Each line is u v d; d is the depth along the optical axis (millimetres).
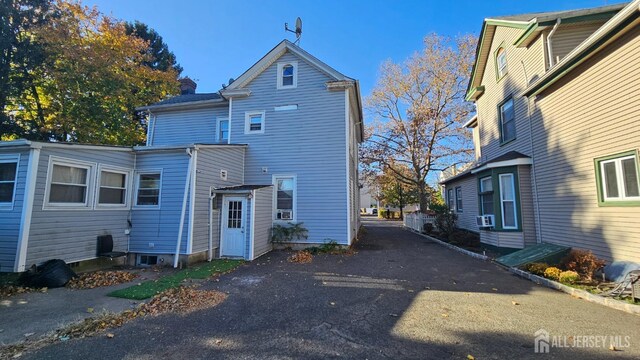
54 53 13953
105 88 15305
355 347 3490
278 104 12109
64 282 6461
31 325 4234
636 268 5445
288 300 5305
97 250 8156
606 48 6324
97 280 6777
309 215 11312
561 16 8047
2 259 6527
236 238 9758
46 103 15977
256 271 7727
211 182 9789
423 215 17922
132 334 3914
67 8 15414
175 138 13891
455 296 5449
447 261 8883
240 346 3549
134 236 9172
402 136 23891
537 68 8867
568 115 7570
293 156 11727
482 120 13570
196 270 7895
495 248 9938
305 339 3719
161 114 14250
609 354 3256
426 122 22578
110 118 15844
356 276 7090
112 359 3264
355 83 11797
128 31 24703
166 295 5547
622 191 6047
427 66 23422
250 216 9656
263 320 4375
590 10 7965
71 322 4352
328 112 11664
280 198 11664
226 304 5109
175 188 9109
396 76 24297
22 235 6449
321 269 7898
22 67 13766
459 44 22812
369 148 24094
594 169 6711
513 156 9688
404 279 6762
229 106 12633
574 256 6695
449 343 3566
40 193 6852
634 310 4402
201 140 13578
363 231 19141
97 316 4566
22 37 13875
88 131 15883
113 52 17188
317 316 4516
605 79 6367
